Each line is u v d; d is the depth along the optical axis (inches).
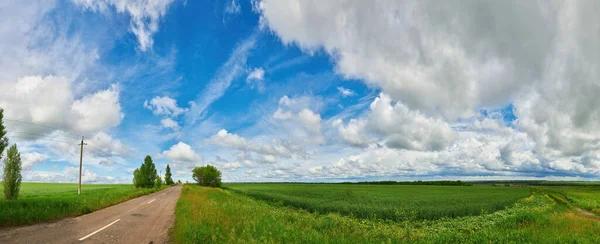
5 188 965.8
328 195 1990.7
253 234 434.0
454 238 569.9
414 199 1616.6
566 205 1920.5
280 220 626.5
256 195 1905.8
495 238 554.3
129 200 1225.4
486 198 1732.3
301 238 422.9
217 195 1562.5
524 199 1943.9
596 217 1274.6
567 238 556.7
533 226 738.2
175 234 446.0
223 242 373.1
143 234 453.4
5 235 420.8
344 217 909.2
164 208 875.4
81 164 1673.2
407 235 599.8
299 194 2079.2
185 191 1887.3
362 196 1905.8
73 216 657.0
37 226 505.7
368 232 584.1
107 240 400.8
